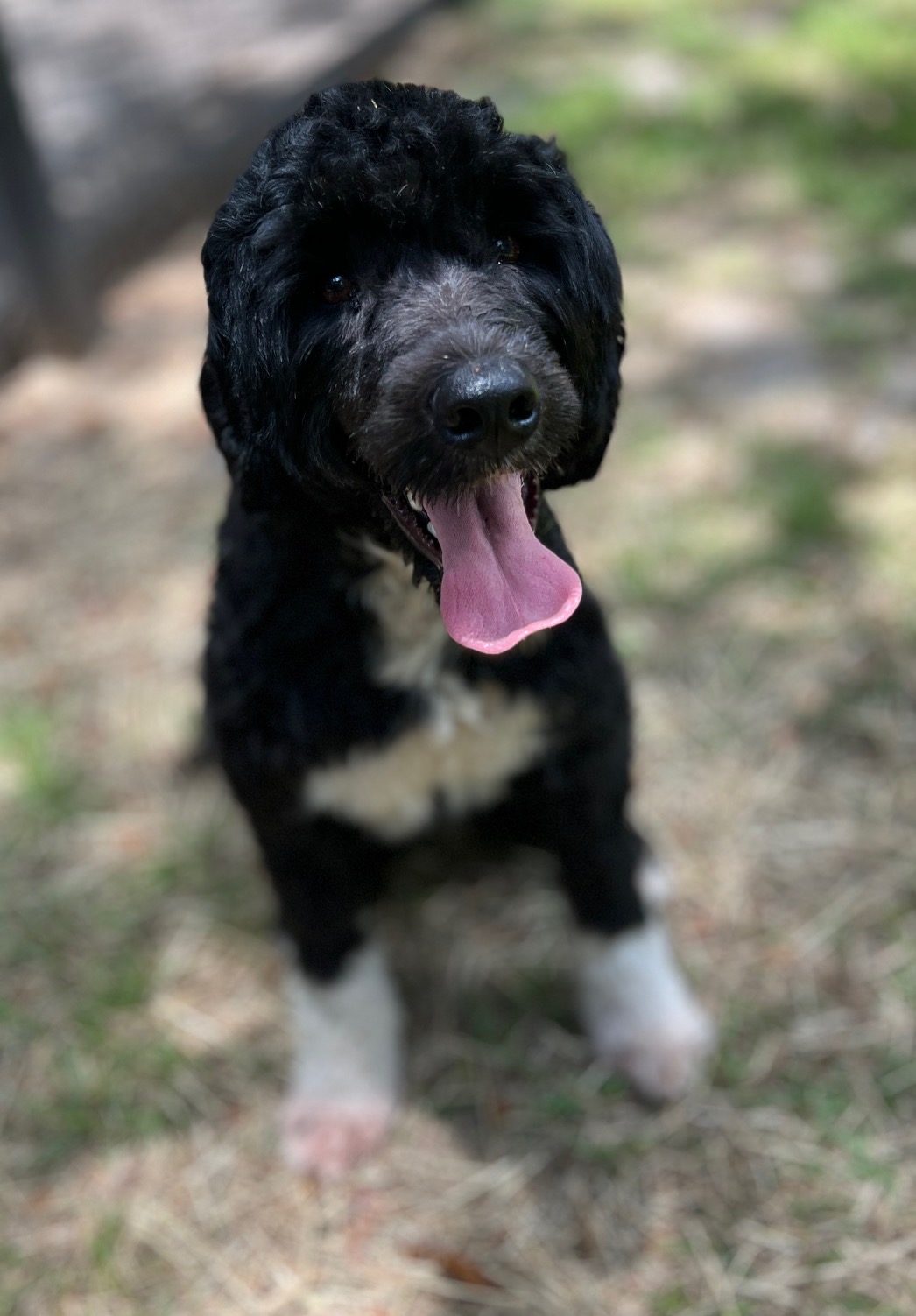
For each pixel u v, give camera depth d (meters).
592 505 1.20
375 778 0.76
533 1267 0.74
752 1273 0.73
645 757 0.99
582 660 0.75
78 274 1.58
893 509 1.15
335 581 0.72
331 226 0.65
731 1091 0.81
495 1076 0.84
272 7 2.24
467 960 0.90
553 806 0.79
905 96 1.94
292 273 0.66
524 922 0.92
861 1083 0.80
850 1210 0.75
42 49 2.00
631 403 1.33
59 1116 0.83
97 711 1.08
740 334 1.43
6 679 1.11
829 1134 0.78
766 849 0.93
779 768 0.97
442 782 0.78
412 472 0.64
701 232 1.64
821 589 1.09
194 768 1.00
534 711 0.74
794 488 1.17
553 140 0.71
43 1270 0.76
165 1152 0.81
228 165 1.83
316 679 0.73
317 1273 0.75
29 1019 0.88
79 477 1.34
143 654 1.12
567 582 0.67
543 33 2.38
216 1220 0.78
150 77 1.96
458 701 0.74
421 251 0.67
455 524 0.68
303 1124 0.81
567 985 0.88
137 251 1.72
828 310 1.46
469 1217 0.77
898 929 0.87
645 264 1.58
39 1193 0.80
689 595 1.10
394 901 0.93
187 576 1.19
